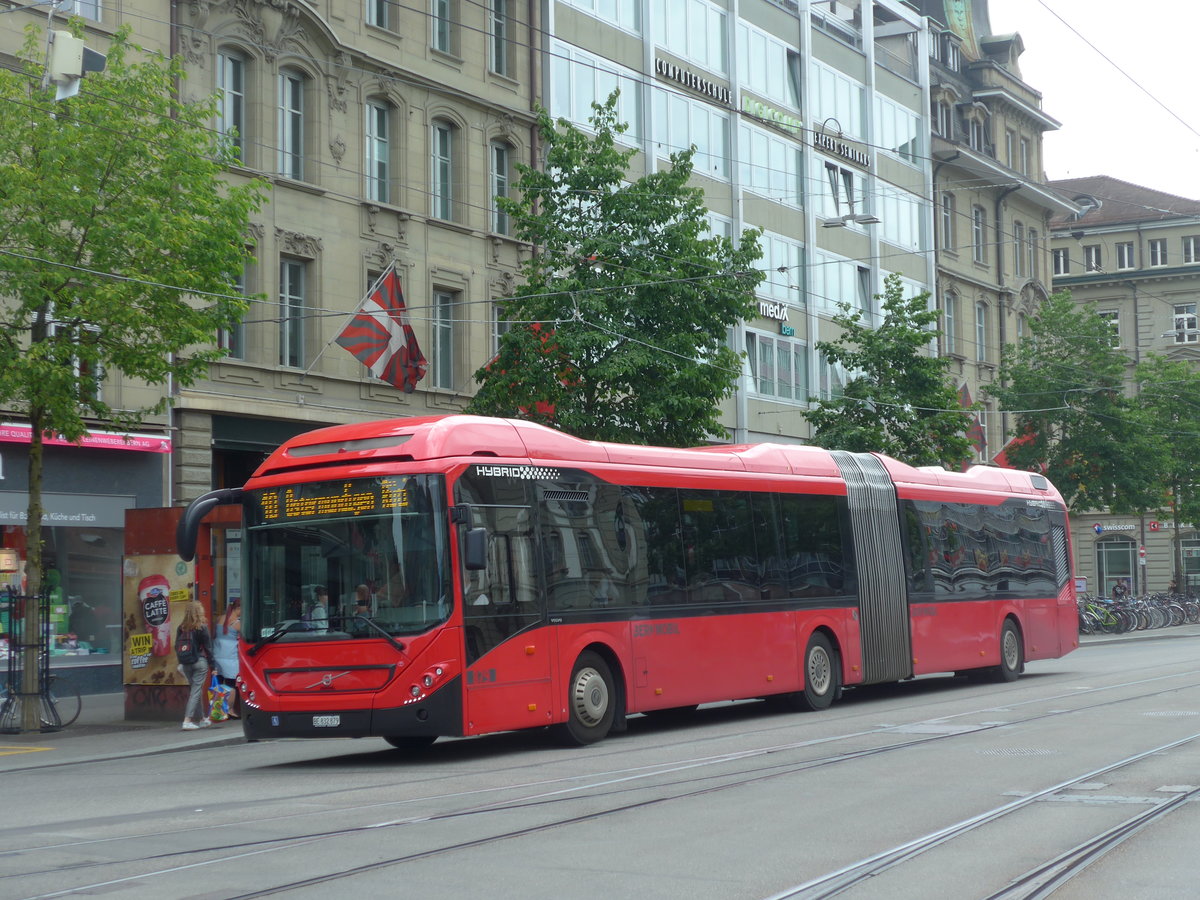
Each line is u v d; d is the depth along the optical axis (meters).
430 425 15.39
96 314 19.31
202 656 20.92
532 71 36.03
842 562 21.73
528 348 27.42
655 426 27.86
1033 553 27.47
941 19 62.56
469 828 10.24
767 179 45.50
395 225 31.98
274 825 10.62
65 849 9.70
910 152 54.56
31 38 20.66
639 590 17.50
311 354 30.03
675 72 41.47
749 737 16.92
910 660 23.00
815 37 48.81
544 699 15.80
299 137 30.22
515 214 28.22
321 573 15.30
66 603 26.02
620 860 8.97
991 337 60.28
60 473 25.77
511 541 15.68
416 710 14.62
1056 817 10.60
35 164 19.59
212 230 20.50
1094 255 82.50
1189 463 58.19
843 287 49.59
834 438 39.22
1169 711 18.97
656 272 27.30
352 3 31.34
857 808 11.05
